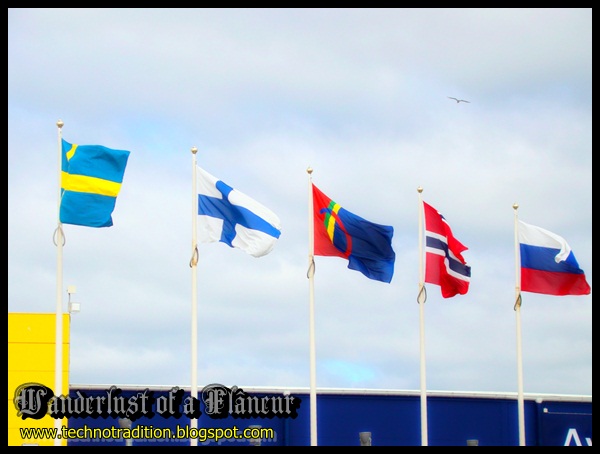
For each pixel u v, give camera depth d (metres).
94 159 44.62
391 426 53.81
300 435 52.44
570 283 51.69
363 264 48.09
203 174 46.56
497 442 55.28
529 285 51.62
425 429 49.81
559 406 56.47
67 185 44.34
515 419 55.62
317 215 48.19
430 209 50.44
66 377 50.28
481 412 55.31
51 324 50.56
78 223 44.22
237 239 46.12
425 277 49.94
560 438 56.19
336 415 53.16
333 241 47.97
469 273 50.41
